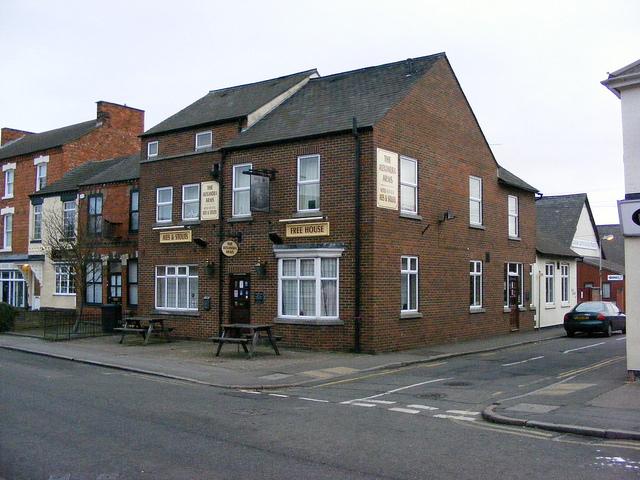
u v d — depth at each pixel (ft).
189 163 76.95
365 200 62.13
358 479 22.56
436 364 57.26
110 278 94.84
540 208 136.56
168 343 71.87
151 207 80.94
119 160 108.68
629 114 43.32
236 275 71.15
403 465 24.35
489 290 83.56
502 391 42.04
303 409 36.11
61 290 107.34
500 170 92.73
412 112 68.69
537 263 99.91
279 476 22.82
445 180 74.49
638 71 42.68
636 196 42.75
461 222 77.36
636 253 42.78
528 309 94.63
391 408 36.52
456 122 77.71
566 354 65.05
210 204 73.92
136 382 46.52
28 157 120.78
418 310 68.44
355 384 46.09
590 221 138.41
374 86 72.64
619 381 43.11
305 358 58.59
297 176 66.74
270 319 67.51
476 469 23.86
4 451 25.96
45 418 32.53
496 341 77.00
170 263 77.92
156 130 81.30
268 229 68.39
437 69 74.02
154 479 22.43
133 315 83.56
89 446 26.86
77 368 54.08
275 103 77.51
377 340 61.77
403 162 67.05
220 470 23.53
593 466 24.35
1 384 44.21
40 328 89.04
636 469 23.97
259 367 53.36
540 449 26.96
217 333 72.23
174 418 33.04
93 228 96.78
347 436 29.19
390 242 64.08
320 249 63.72
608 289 134.41
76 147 116.16
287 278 66.85
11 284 120.37
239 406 36.99
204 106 85.81
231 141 72.79
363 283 61.93
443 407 36.83
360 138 62.80
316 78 82.84
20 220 118.93
